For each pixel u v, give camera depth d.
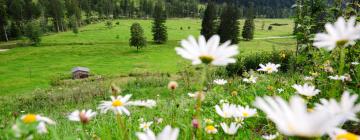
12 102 26.34
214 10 95.38
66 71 68.06
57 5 143.50
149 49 97.31
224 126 2.36
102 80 48.62
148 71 60.16
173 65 70.12
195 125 2.42
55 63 79.25
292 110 0.76
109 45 106.56
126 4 186.50
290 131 0.72
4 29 123.56
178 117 3.68
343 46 1.42
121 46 104.31
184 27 159.00
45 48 102.56
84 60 82.50
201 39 1.36
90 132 3.69
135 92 25.11
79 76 55.72
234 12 94.69
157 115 4.69
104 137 2.79
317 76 4.63
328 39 1.44
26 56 89.88
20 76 62.34
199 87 1.50
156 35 110.31
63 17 146.25
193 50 1.34
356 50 4.78
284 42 108.69
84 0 172.25
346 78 3.78
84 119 1.91
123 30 144.75
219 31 94.12
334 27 1.45
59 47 104.06
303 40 8.71
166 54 88.06
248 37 115.38
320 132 0.72
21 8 134.88
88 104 21.44
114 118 4.95
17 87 52.16
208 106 5.64
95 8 189.25
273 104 0.77
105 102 2.14
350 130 2.81
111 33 136.00
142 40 93.88
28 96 28.39
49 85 52.22
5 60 84.81
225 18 94.00
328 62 5.02
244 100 4.61
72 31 142.50
